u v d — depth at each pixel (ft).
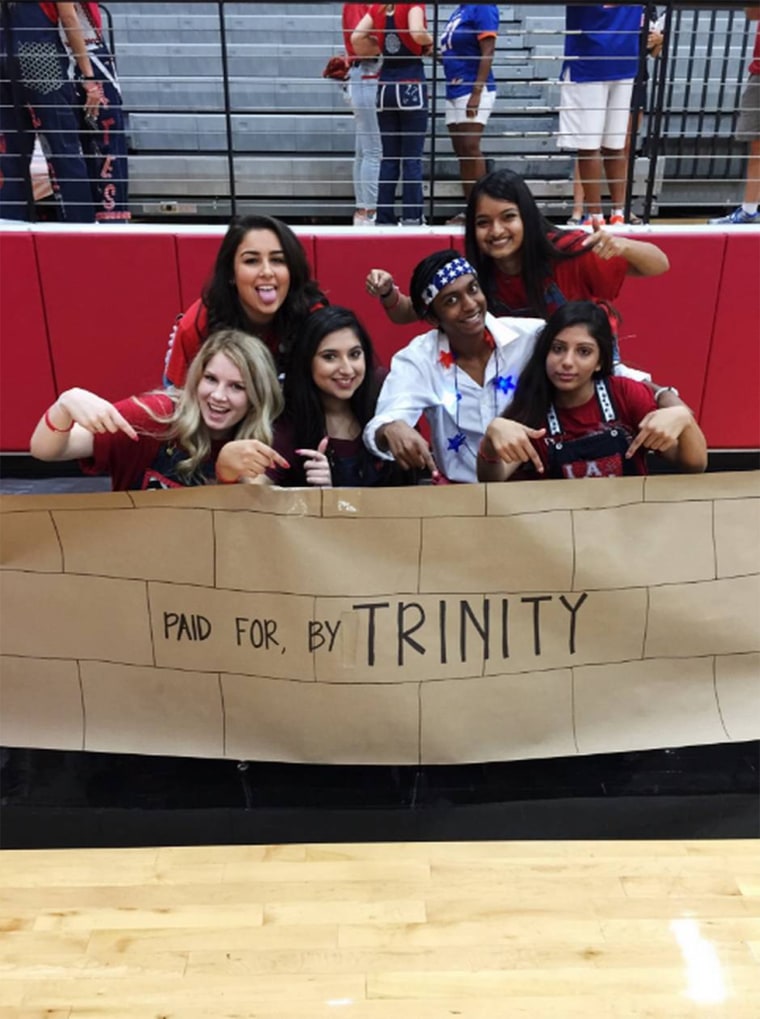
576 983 5.39
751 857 6.35
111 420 6.02
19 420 12.23
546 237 8.72
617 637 6.21
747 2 10.71
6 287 11.52
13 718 6.50
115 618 6.14
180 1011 5.24
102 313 11.68
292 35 19.19
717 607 6.16
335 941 5.68
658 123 11.78
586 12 12.74
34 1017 5.22
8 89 12.53
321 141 18.90
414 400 7.98
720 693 6.42
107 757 6.81
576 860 6.31
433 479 8.51
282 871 6.22
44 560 5.98
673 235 11.34
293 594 5.97
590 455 7.22
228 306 8.25
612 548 5.96
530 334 7.92
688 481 5.83
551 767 6.66
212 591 6.00
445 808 6.35
